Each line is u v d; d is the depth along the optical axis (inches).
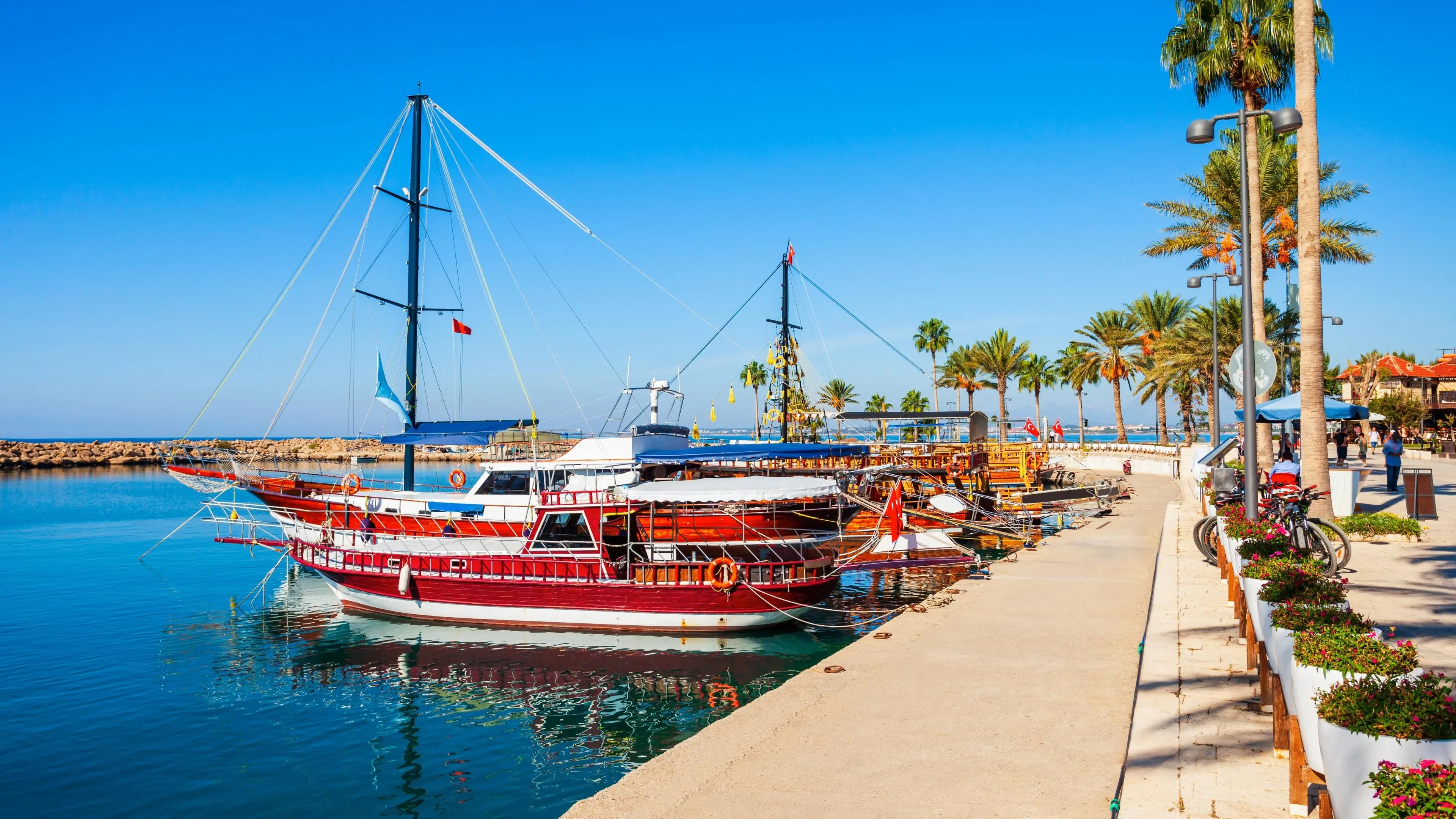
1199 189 1515.7
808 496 850.8
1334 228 1488.7
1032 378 4065.0
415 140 1254.9
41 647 869.8
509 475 976.3
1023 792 300.2
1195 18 1184.2
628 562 879.1
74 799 495.2
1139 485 2026.3
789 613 873.5
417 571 940.6
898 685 438.6
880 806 293.6
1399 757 163.2
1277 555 364.8
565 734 593.0
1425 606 471.2
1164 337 2748.5
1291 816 241.1
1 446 5073.8
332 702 677.3
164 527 2059.5
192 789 506.0
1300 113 576.1
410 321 1227.9
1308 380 746.8
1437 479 1378.0
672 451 1007.6
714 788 315.3
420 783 510.0
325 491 1128.8
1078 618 591.2
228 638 902.4
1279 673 256.1
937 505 1210.6
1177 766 282.0
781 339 1599.4
